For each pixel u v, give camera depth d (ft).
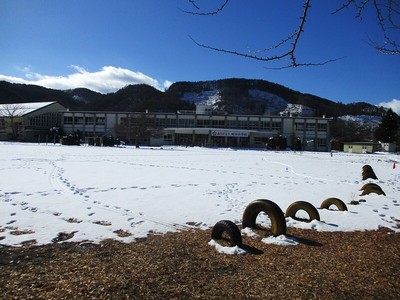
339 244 22.15
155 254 19.39
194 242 21.91
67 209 29.48
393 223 27.55
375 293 14.85
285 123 250.78
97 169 61.93
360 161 122.31
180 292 14.49
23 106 258.37
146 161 85.76
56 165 66.69
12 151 106.42
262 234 23.84
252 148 229.66
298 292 14.74
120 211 29.48
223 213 30.12
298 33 12.00
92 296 13.80
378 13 12.32
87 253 19.36
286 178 59.21
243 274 16.72
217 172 64.75
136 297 13.88
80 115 256.32
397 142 275.59
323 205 31.89
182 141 246.27
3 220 25.44
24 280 15.37
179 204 33.22
